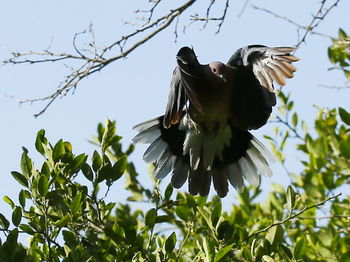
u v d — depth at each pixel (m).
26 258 9.85
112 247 10.71
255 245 11.26
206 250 10.06
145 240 11.45
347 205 13.93
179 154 12.22
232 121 11.58
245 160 12.30
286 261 10.77
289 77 10.30
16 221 10.40
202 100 11.16
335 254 13.02
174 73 11.20
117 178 10.99
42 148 11.06
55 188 10.91
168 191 11.70
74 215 10.57
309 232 13.45
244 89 11.15
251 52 10.68
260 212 14.55
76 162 10.92
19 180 10.71
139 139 12.30
